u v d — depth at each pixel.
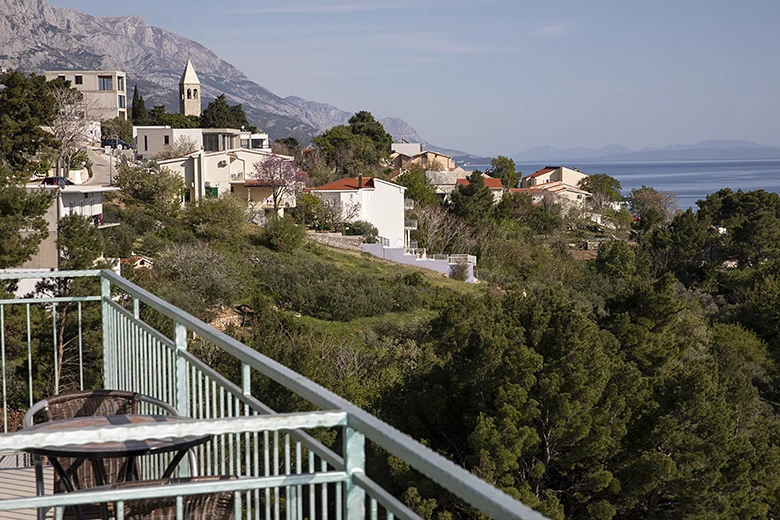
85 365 18.95
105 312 4.85
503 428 16.39
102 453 2.57
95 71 93.50
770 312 49.56
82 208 36.19
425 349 26.83
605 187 108.81
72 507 2.79
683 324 41.19
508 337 20.97
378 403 20.83
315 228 58.31
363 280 42.50
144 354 4.02
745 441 19.53
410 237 63.84
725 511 17.17
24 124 46.19
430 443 18.67
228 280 36.28
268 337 21.53
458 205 71.88
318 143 89.00
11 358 17.92
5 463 4.75
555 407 17.03
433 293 45.25
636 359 27.00
